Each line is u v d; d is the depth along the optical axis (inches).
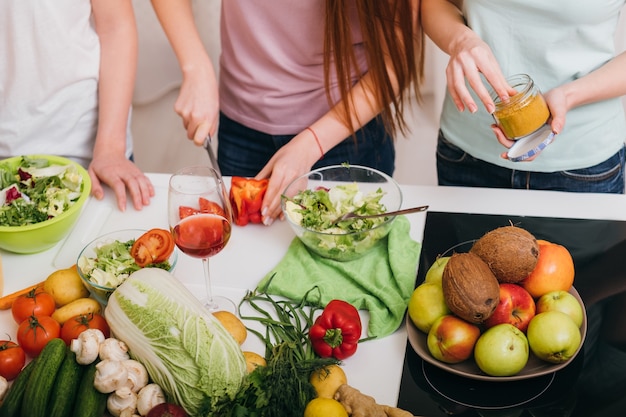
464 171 67.2
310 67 69.3
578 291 49.1
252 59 70.5
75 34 64.1
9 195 55.8
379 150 76.8
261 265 54.2
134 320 41.2
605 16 55.7
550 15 55.7
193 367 40.3
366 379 44.4
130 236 53.0
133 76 68.3
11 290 52.9
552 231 54.8
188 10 70.9
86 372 41.8
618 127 62.2
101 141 65.7
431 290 44.1
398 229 54.8
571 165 62.1
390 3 61.9
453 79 53.6
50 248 56.9
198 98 66.2
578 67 57.9
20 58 61.9
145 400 40.4
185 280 53.2
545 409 41.1
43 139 66.5
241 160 77.7
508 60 59.6
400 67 65.1
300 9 65.2
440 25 60.4
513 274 43.6
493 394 42.4
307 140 63.6
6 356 44.1
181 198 47.0
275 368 41.4
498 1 56.9
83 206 61.6
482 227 55.8
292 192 56.6
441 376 44.0
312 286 50.8
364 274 51.9
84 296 50.2
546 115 51.4
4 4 59.3
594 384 42.2
